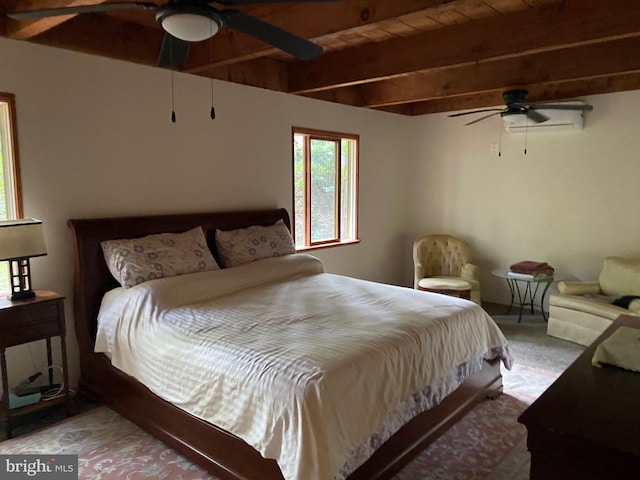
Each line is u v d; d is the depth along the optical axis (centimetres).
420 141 602
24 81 285
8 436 262
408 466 236
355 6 255
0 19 272
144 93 343
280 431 185
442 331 257
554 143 495
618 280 422
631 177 451
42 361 305
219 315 266
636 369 155
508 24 305
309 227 490
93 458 242
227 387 208
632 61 351
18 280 291
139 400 269
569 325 420
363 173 544
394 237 603
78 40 312
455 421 276
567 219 494
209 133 386
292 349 212
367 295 314
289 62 439
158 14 189
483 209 555
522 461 240
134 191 342
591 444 109
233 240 373
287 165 454
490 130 540
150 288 284
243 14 195
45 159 297
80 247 304
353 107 520
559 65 386
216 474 222
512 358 316
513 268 481
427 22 323
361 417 195
